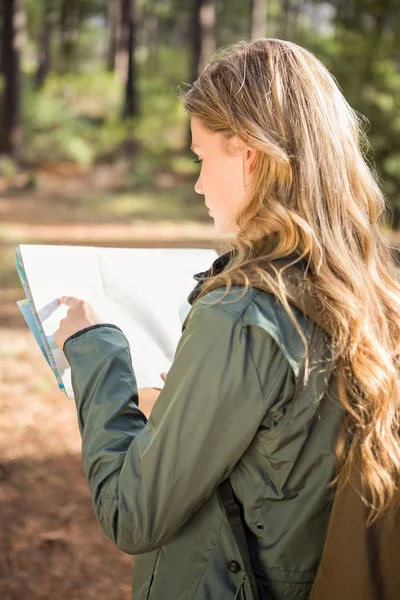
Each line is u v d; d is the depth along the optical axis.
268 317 1.12
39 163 21.77
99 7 39.28
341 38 14.77
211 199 1.28
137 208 16.86
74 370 1.31
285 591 1.17
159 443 1.14
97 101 28.86
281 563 1.17
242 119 1.19
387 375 1.14
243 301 1.13
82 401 1.29
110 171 21.03
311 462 1.16
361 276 1.19
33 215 15.20
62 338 1.37
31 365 5.62
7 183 19.16
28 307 1.58
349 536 1.14
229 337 1.12
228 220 1.28
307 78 1.23
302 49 1.27
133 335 1.52
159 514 1.15
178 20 47.56
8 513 3.44
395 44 14.45
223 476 1.16
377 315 1.21
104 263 1.60
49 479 3.81
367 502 1.13
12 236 12.27
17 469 3.90
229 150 1.23
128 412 1.27
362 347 1.14
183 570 1.21
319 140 1.20
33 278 1.51
